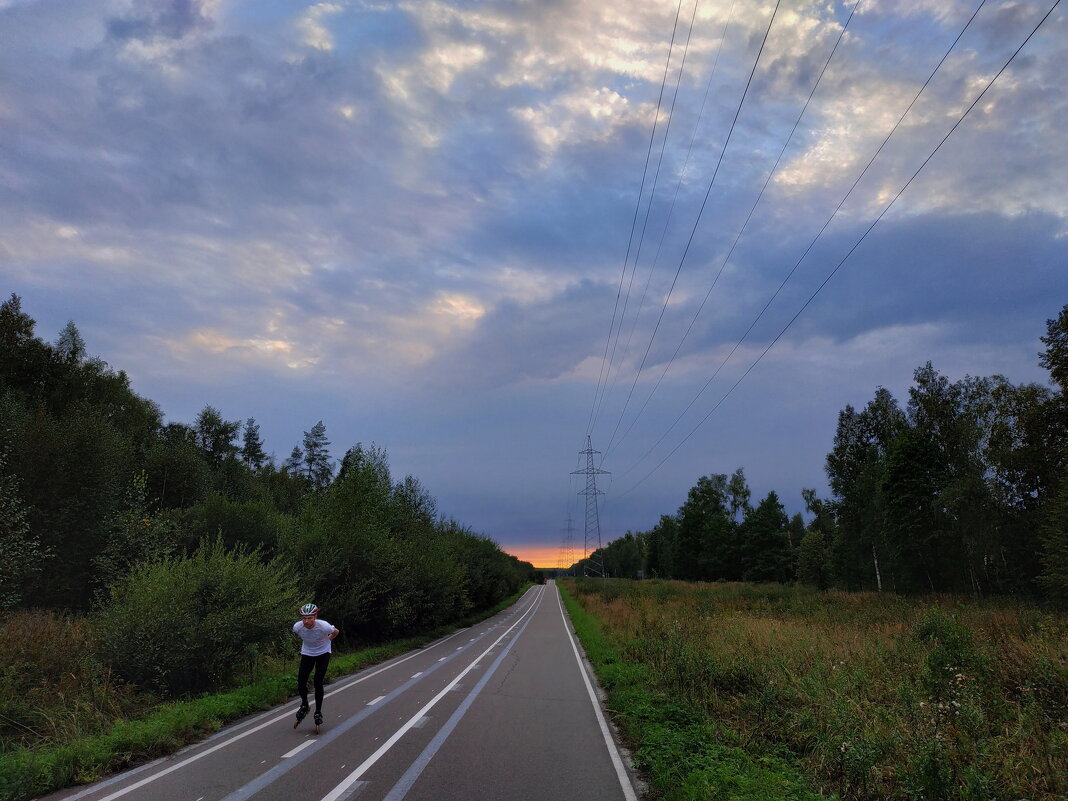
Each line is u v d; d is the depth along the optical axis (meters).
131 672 10.86
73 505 23.84
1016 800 5.81
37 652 10.17
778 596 45.47
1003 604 30.86
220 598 12.08
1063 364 32.88
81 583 23.50
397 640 24.88
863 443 63.66
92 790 6.01
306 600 17.45
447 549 36.94
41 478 23.73
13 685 8.94
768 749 8.16
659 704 10.23
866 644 15.41
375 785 6.17
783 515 92.50
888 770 6.58
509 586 72.31
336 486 25.30
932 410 50.88
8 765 6.12
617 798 6.01
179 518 29.25
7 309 37.28
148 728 7.89
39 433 24.09
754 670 12.00
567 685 13.59
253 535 31.03
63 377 40.09
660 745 7.60
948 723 7.48
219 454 63.00
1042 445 36.62
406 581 25.28
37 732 8.08
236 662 12.49
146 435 45.25
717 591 54.84
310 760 7.12
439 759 7.24
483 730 8.92
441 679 14.30
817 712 8.99
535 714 10.27
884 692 10.33
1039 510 38.22
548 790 6.20
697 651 13.95
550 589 120.94
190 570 12.24
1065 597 28.11
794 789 6.03
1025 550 40.28
